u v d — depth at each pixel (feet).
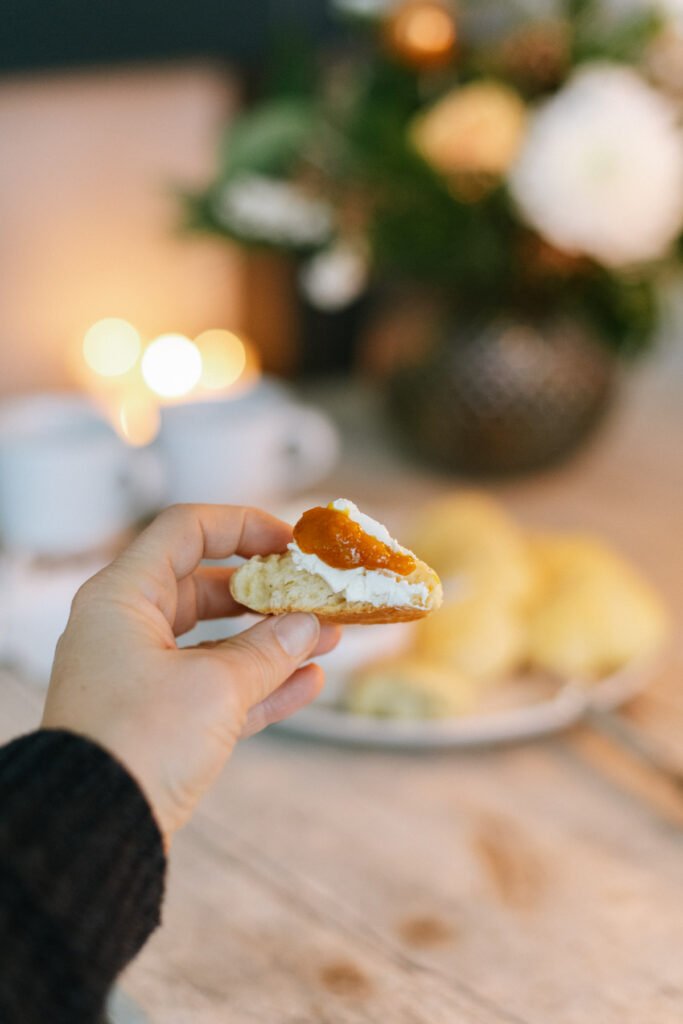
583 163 3.55
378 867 2.82
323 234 3.93
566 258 3.78
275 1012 2.55
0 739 3.04
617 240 3.62
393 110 3.75
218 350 5.27
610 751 3.12
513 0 3.84
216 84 4.96
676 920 2.72
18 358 4.91
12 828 1.85
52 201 4.75
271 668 2.38
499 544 3.36
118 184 4.87
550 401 3.98
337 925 2.70
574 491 4.17
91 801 1.95
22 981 1.76
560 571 3.38
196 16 4.53
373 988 2.59
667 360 5.21
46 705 2.21
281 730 3.12
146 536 2.48
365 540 2.53
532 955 2.66
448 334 3.98
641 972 2.63
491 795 3.00
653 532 3.93
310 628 2.43
